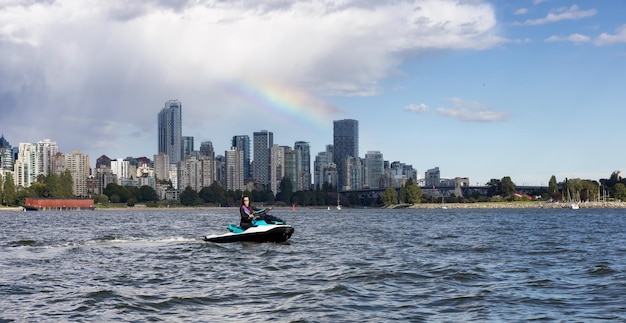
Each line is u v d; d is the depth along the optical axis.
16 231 66.12
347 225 82.38
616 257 30.78
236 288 21.20
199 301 18.72
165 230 67.31
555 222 90.38
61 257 32.22
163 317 16.52
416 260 30.00
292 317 16.47
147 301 18.66
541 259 30.25
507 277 23.47
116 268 27.12
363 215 167.38
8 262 29.86
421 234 55.44
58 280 23.33
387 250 36.19
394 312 17.06
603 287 20.61
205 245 38.53
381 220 110.38
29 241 44.66
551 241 43.88
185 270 26.31
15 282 22.78
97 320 16.17
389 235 53.62
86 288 21.30
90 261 30.12
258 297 19.41
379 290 20.64
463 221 100.19
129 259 30.95
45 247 38.78
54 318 16.41
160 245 38.94
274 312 17.11
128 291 20.53
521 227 71.44
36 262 29.81
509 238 48.16
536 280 22.53
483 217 129.25
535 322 15.64
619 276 23.06
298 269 26.48
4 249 37.66
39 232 63.31
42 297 19.47
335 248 37.44
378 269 26.05
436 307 17.70
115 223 95.75
